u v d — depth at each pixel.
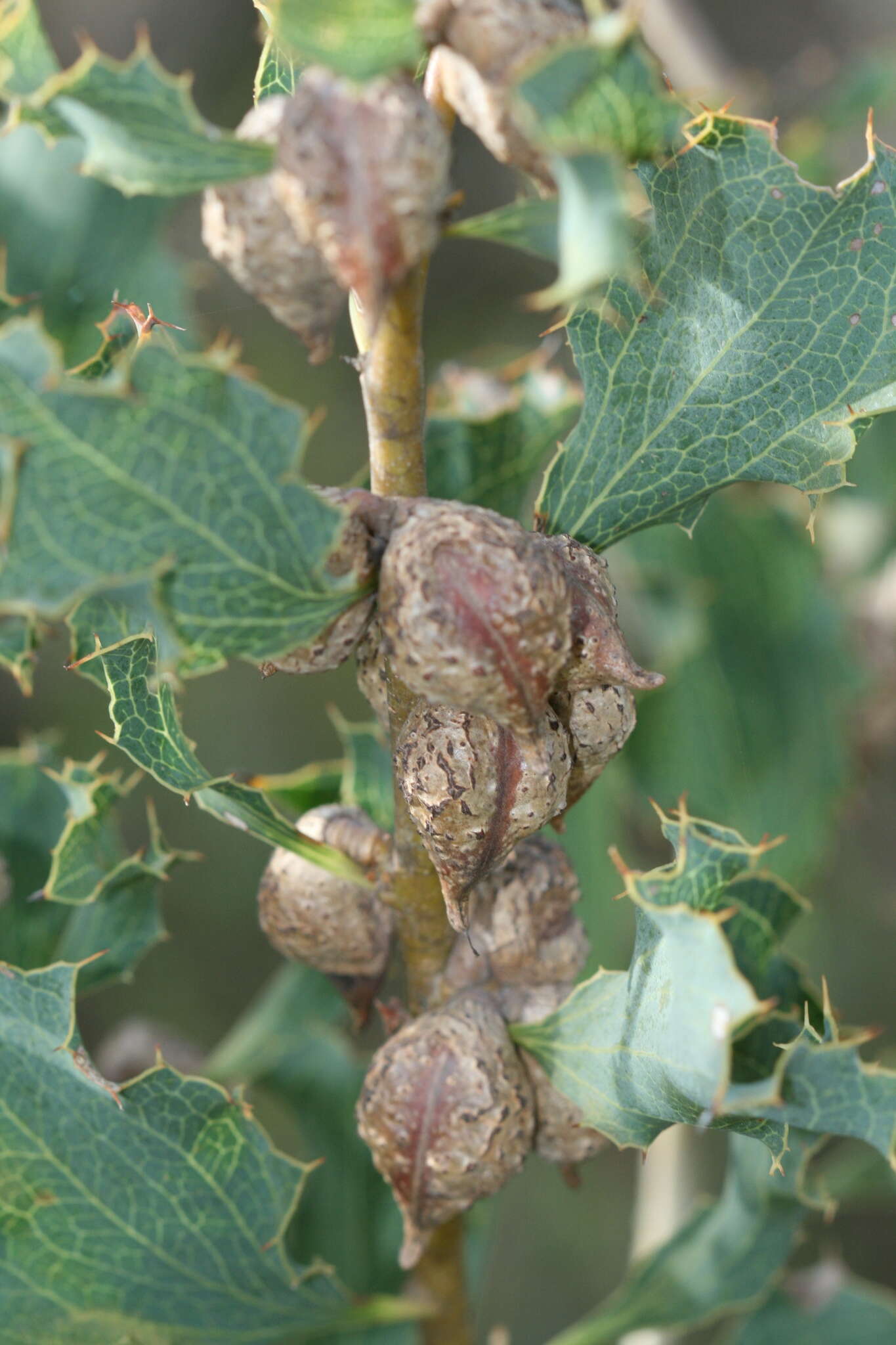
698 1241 0.29
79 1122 0.25
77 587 0.21
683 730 0.35
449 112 0.22
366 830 0.25
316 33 0.20
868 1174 0.32
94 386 0.21
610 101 0.20
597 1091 0.24
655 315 0.24
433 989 0.25
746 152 0.23
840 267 0.24
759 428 0.24
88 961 0.25
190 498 0.21
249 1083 0.33
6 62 0.21
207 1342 0.26
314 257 0.22
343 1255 0.31
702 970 0.22
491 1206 0.31
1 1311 0.25
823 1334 0.32
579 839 0.33
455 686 0.22
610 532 0.25
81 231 0.33
